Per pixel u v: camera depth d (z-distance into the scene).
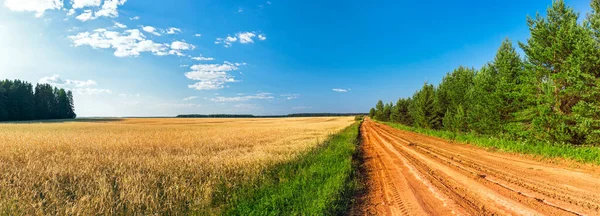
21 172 8.66
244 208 6.07
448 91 31.64
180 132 33.25
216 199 7.13
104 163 10.72
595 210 5.73
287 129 41.56
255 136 26.45
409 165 11.76
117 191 7.18
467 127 25.67
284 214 5.58
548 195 6.89
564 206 6.03
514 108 18.64
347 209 6.44
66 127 46.78
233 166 10.18
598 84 12.43
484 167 10.92
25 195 6.65
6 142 18.28
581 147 12.99
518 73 18.59
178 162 10.61
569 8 14.70
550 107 14.56
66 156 12.34
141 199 6.43
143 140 21.33
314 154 14.34
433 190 7.66
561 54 14.37
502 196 6.89
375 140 24.84
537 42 15.80
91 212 5.79
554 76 14.21
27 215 5.62
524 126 16.66
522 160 12.52
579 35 13.36
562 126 13.75
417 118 39.50
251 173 9.36
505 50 20.14
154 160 11.05
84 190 7.28
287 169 10.38
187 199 6.86
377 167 11.77
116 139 21.83
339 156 13.21
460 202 6.52
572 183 8.06
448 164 11.77
